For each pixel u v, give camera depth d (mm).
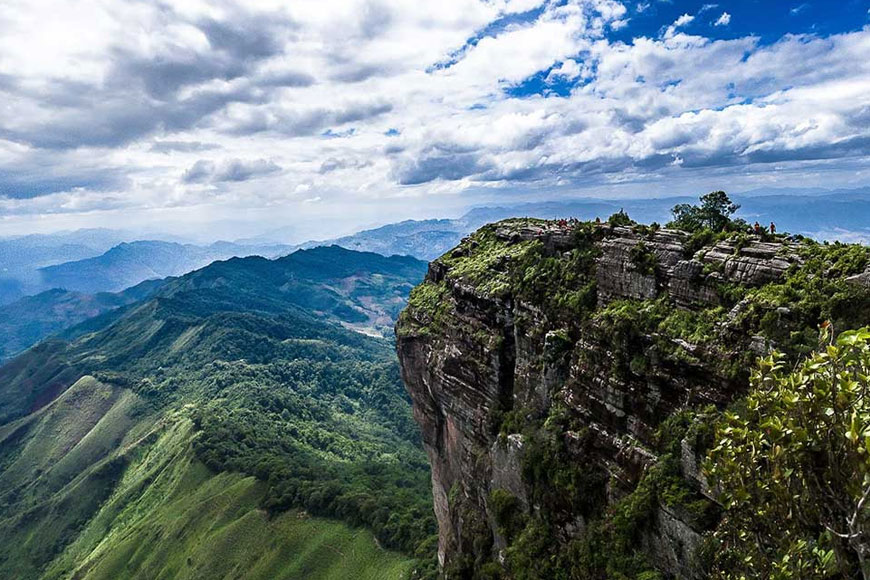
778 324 28234
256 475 157500
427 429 68188
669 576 29391
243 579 119750
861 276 26688
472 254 65562
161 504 165375
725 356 30141
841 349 11562
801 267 29938
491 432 50969
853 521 11320
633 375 35375
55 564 176125
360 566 115625
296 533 128625
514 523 44188
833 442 11828
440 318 62312
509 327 50969
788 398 12312
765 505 13773
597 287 42250
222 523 139250
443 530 68125
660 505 29922
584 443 38062
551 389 43156
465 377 55281
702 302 34062
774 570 14531
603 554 33656
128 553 144500
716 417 29031
